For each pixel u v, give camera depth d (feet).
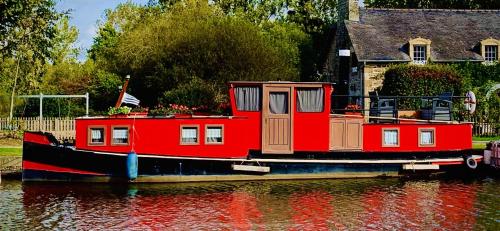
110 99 142.72
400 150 81.92
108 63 160.45
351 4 139.95
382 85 128.57
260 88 77.41
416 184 78.23
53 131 111.75
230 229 56.13
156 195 69.72
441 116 88.53
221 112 91.25
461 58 131.13
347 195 70.74
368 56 128.98
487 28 140.36
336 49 149.18
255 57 129.18
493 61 131.54
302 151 78.33
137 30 146.10
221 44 128.67
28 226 56.70
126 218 59.77
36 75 134.82
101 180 75.56
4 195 69.67
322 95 78.43
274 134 77.56
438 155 83.66
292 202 66.90
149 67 136.36
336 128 79.30
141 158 75.15
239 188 73.87
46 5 115.24
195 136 76.89
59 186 74.33
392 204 66.28
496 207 64.90
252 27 136.56
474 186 76.95
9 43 115.96
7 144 101.40
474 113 111.86
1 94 128.98
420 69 119.75
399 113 90.68
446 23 141.18
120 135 76.13
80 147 75.87
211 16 150.00
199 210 63.10
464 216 61.11
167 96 116.06
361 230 56.13
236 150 77.36
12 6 108.06
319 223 58.39
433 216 61.16
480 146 94.53
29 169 75.77
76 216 60.39
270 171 77.92
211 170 77.00
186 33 132.57
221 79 124.67
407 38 135.13
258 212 62.39
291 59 158.81
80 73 167.43
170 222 58.39
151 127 76.33
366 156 80.89
